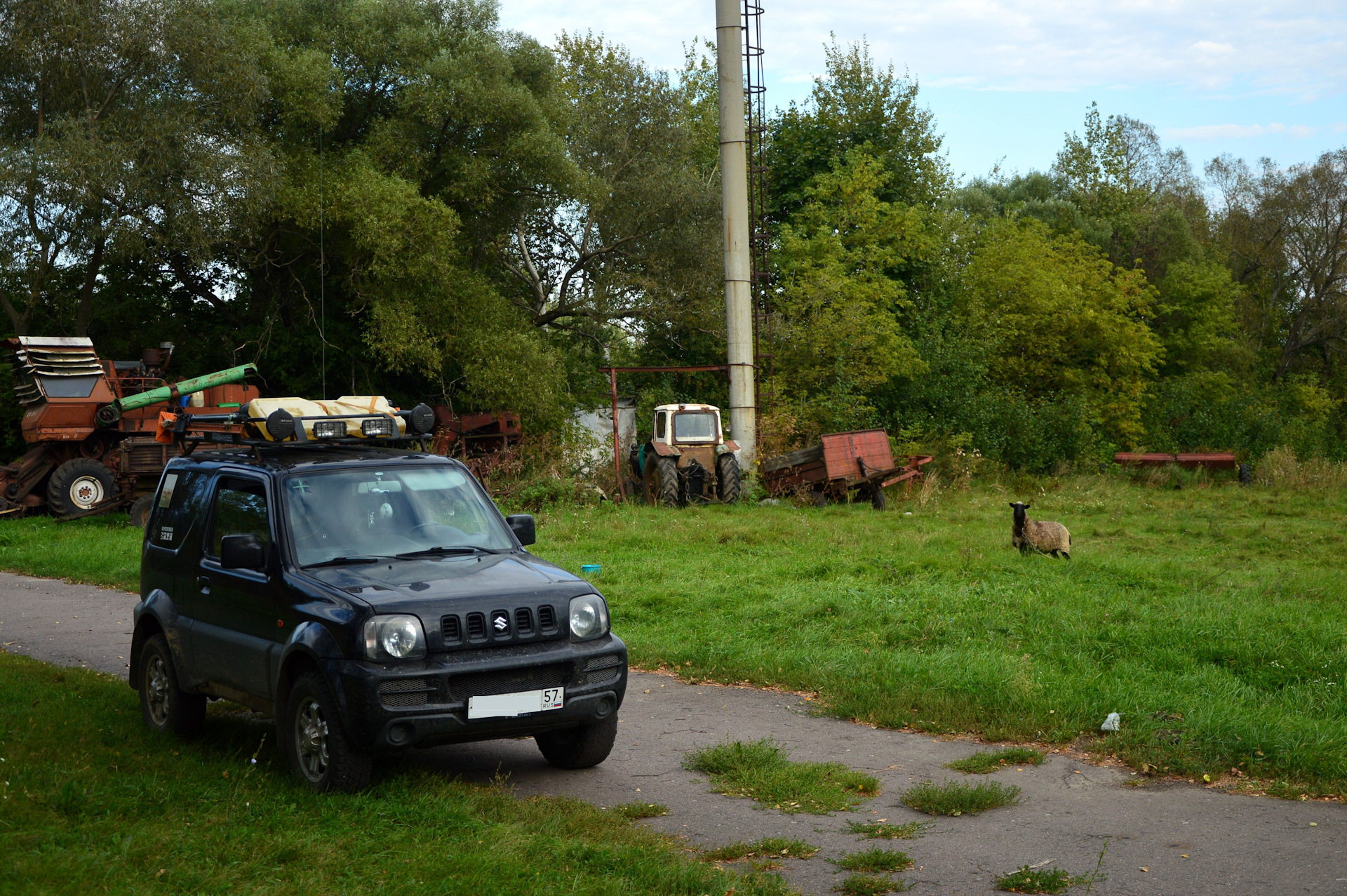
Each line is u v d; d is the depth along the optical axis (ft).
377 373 95.66
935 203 121.29
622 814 17.29
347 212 81.35
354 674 16.89
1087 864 15.01
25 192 74.84
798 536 54.60
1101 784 18.94
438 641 17.34
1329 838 15.98
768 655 29.14
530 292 119.14
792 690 26.78
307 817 16.15
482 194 92.17
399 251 83.46
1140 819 17.02
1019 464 103.96
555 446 84.84
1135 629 29.76
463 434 87.76
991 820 17.10
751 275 96.43
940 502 74.33
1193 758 19.72
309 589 18.24
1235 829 16.43
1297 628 29.63
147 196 76.28
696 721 23.88
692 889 13.75
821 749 21.56
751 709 25.03
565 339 115.03
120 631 35.42
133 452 67.10
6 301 84.17
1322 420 167.12
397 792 17.51
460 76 88.22
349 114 91.15
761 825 16.99
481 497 21.86
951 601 35.01
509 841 15.39
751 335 82.79
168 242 79.10
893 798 18.43
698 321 108.58
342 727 17.15
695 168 129.90
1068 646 28.81
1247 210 192.13
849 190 105.70
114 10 76.23
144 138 76.18
